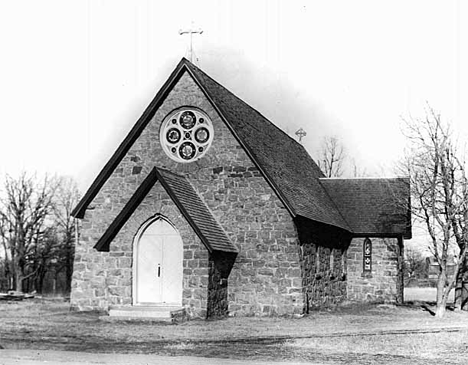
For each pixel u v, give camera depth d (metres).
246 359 16.34
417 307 34.25
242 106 33.75
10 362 15.73
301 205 28.59
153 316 24.11
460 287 33.97
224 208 27.73
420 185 33.28
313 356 16.94
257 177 27.48
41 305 33.34
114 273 26.09
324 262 31.64
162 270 26.00
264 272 26.98
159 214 25.78
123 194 28.78
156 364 15.42
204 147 28.33
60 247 68.19
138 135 29.02
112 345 18.59
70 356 16.67
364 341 19.78
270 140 34.00
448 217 30.19
